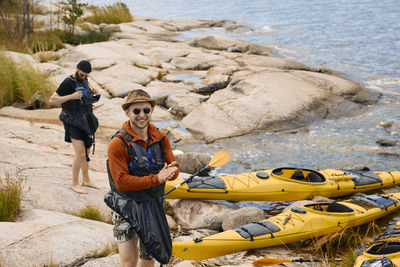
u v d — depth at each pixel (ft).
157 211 10.28
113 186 10.29
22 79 36.06
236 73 45.75
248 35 78.07
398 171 25.67
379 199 20.79
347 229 18.47
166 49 58.03
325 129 34.09
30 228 14.20
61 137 28.07
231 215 18.92
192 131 33.50
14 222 14.60
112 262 13.51
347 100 39.68
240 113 34.96
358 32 75.56
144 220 10.00
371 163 27.25
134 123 9.94
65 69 44.88
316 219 18.08
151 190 10.18
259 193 22.15
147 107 9.87
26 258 12.66
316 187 22.67
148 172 10.04
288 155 29.01
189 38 75.25
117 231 10.36
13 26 59.57
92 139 18.76
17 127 28.76
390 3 113.91
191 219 20.43
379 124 33.96
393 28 77.46
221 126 33.47
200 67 52.60
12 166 20.75
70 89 17.44
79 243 14.08
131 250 10.41
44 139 27.02
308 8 114.73
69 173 21.44
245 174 23.38
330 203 19.44
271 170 23.56
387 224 19.86
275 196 22.30
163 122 35.76
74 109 17.69
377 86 44.65
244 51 61.82
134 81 44.57
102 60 49.67
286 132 33.58
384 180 24.29
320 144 30.81
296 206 19.61
